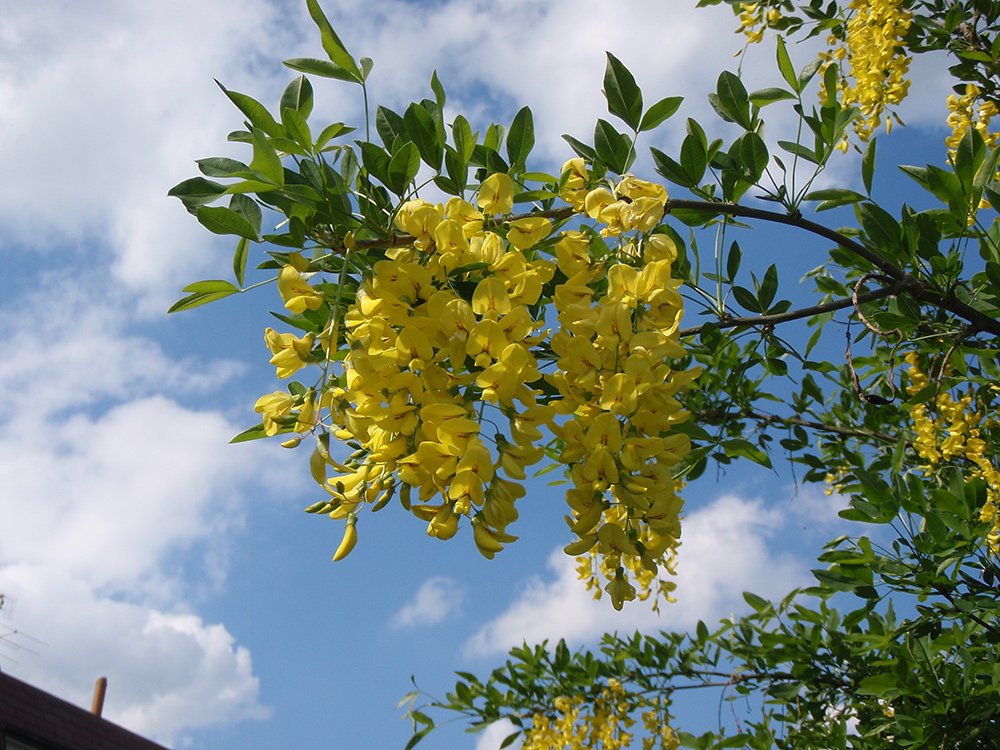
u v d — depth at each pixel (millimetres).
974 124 839
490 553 444
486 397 438
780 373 851
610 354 459
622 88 572
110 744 2307
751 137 629
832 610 965
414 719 1148
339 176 490
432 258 466
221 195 505
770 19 865
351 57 517
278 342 490
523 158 561
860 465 935
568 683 1216
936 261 662
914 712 808
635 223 489
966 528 739
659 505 464
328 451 477
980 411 878
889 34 771
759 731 988
